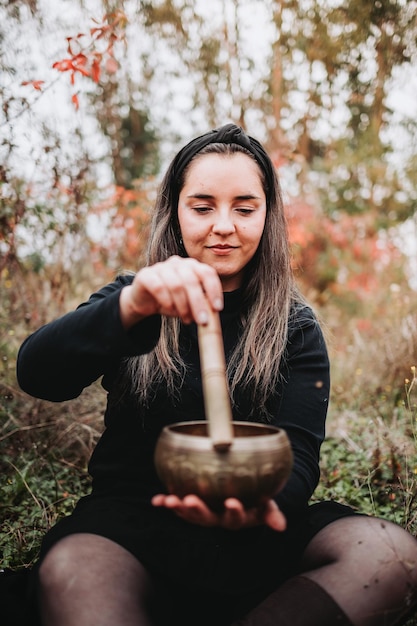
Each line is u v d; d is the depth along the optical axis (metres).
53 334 1.37
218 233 1.61
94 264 4.50
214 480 1.10
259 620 1.24
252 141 1.77
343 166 6.91
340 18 4.85
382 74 5.01
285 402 1.61
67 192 3.48
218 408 1.13
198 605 1.40
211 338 1.19
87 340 1.33
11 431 2.70
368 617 1.26
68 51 2.85
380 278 6.16
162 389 1.58
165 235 1.83
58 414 2.88
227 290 1.73
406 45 4.72
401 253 6.24
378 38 4.77
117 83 6.05
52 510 2.22
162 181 1.82
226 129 1.69
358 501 2.36
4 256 3.36
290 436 1.56
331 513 1.53
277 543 1.48
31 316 3.46
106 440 1.60
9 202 3.11
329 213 6.91
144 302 1.27
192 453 1.12
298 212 6.19
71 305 3.81
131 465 1.55
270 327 1.67
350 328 4.94
